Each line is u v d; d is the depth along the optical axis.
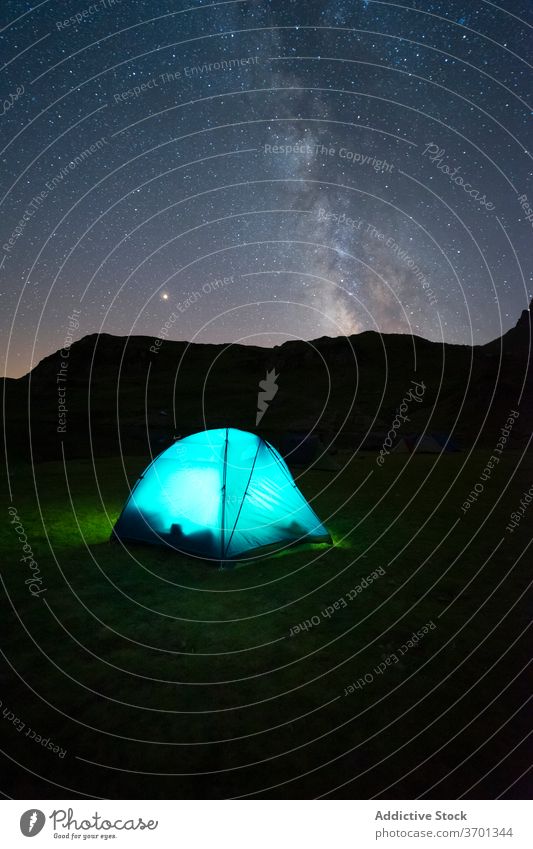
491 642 4.78
